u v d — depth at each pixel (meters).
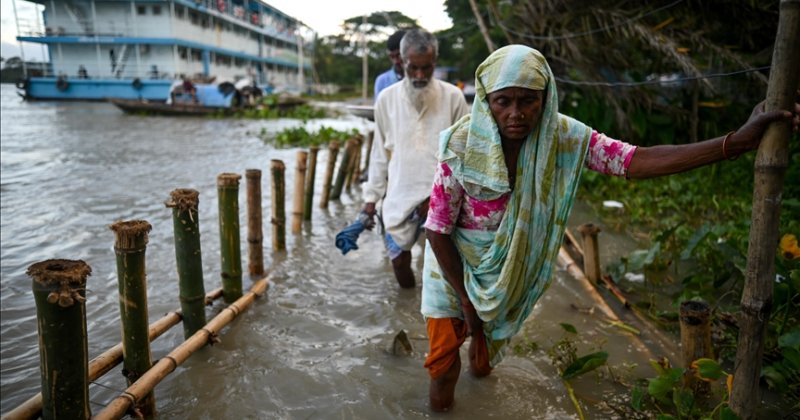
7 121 17.34
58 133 13.98
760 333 1.87
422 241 5.17
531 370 2.89
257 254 4.07
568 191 2.08
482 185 2.04
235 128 16.50
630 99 7.43
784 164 1.72
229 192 3.43
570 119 2.09
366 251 4.81
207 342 2.96
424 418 2.51
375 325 3.43
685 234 4.78
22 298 3.75
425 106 3.51
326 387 2.74
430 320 2.38
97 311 3.53
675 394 2.34
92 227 5.31
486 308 2.19
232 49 37.31
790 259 2.79
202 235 5.08
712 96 7.34
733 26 6.46
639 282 4.05
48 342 1.87
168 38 27.78
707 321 2.46
